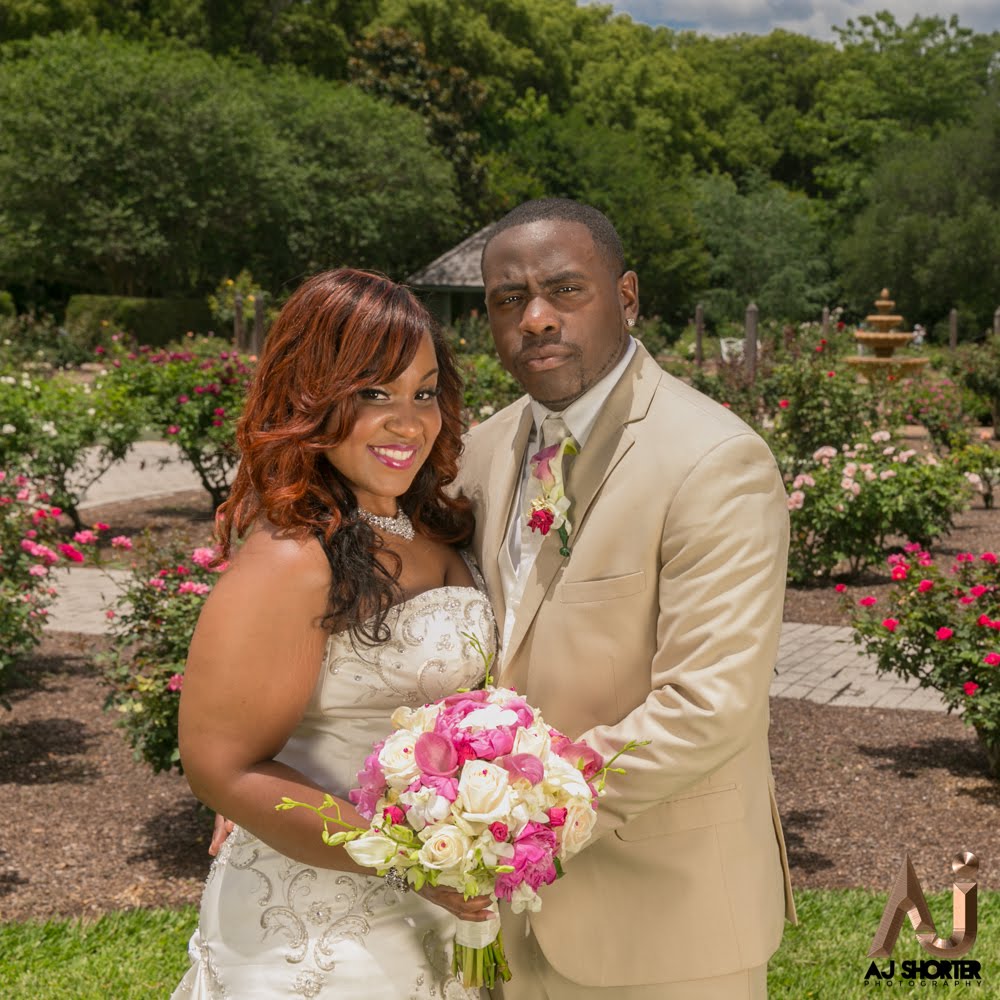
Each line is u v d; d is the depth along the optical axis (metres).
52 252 34.53
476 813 1.70
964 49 56.22
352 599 1.97
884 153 51.28
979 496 13.20
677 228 48.06
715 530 1.95
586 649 2.05
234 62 43.72
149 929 3.83
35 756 5.64
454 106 48.56
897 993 3.37
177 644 4.64
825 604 8.62
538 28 57.19
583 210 2.13
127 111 34.28
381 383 1.99
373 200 38.88
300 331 2.02
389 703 2.05
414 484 2.26
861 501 9.05
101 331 30.89
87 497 13.03
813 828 4.85
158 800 5.14
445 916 2.13
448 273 34.00
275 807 1.92
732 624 1.90
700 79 65.94
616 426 2.10
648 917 2.07
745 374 14.91
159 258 35.44
